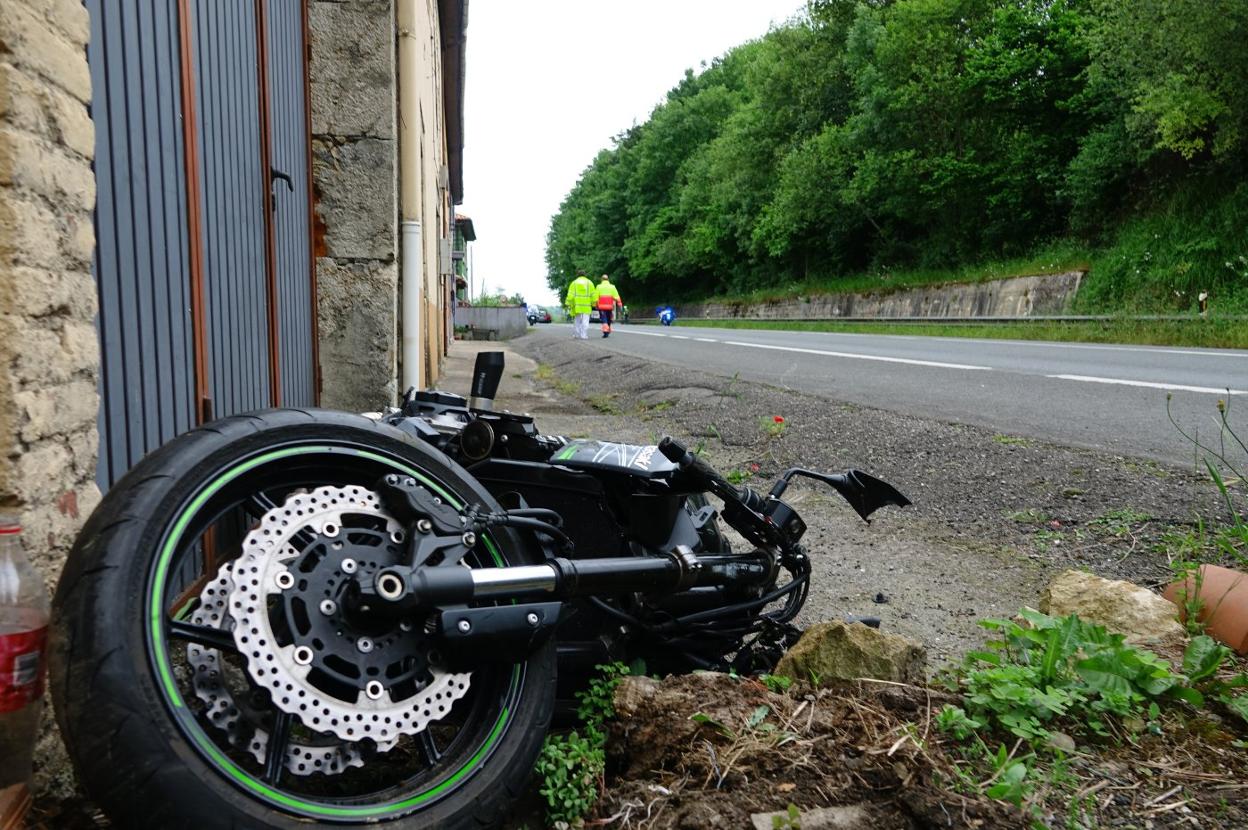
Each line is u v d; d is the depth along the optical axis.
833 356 16.06
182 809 1.57
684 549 2.53
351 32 6.04
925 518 5.12
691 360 16.27
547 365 19.44
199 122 3.38
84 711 1.55
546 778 2.20
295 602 1.89
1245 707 2.56
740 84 77.56
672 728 2.37
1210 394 9.12
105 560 1.67
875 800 2.14
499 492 2.65
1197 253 22.09
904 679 2.71
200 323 3.28
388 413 2.94
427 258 11.38
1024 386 10.40
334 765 1.87
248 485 2.01
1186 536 4.33
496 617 2.02
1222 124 22.25
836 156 40.41
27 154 1.76
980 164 33.03
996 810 2.07
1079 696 2.58
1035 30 31.83
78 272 2.00
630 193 77.12
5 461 1.71
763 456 6.91
